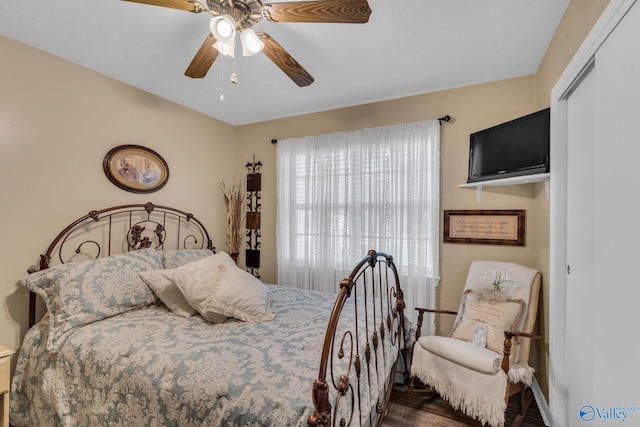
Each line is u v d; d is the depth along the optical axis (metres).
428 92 2.66
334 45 1.95
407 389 2.16
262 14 1.38
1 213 1.85
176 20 1.72
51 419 1.61
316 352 1.38
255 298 1.92
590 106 1.42
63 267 1.87
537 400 2.09
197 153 3.14
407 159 2.68
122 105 2.47
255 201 3.49
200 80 2.46
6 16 1.67
